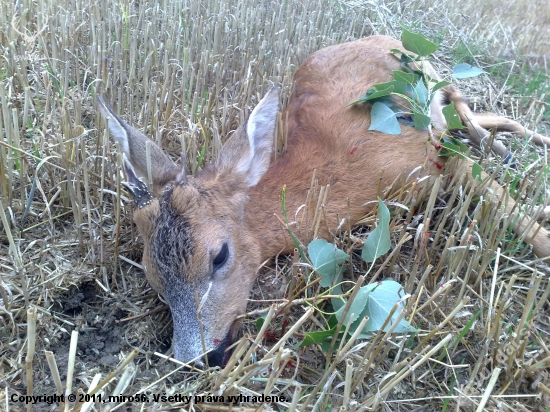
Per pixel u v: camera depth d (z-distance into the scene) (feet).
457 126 2.09
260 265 1.78
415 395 1.52
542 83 3.50
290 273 1.75
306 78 2.50
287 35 3.36
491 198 1.94
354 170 2.02
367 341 1.50
